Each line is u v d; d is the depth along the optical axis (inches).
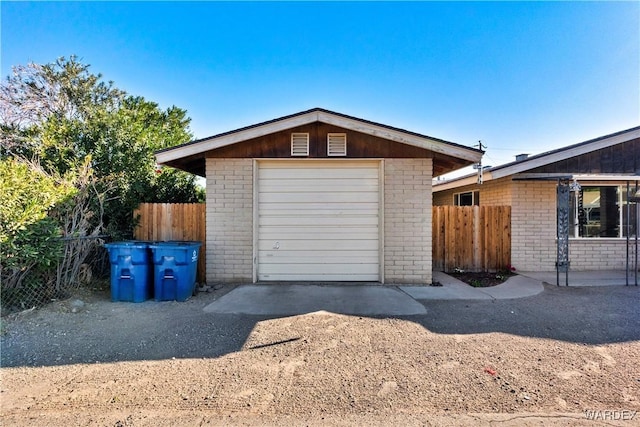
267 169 267.4
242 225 261.9
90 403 99.2
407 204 259.8
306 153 259.8
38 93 487.2
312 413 95.0
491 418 92.6
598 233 340.5
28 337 149.9
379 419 92.2
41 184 193.8
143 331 160.6
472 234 329.7
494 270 328.5
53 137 272.2
